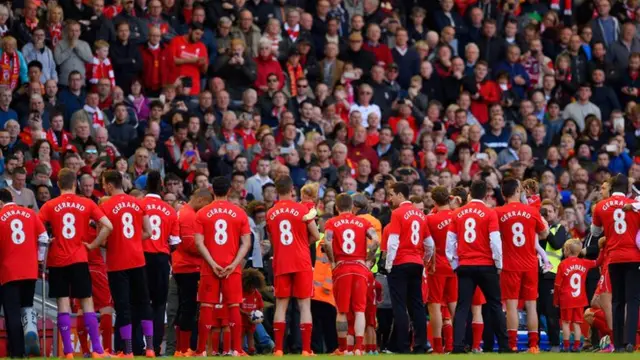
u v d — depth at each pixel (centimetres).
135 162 7994
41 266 6456
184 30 9706
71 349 5509
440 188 6344
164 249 5969
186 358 5266
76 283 5519
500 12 10950
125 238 5744
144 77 9269
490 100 10206
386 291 6894
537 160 9781
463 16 10788
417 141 9731
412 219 6159
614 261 5925
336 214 7225
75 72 8688
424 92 10169
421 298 6222
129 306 5756
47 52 8750
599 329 6706
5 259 5416
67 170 5619
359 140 9150
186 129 8475
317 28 10156
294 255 5934
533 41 10681
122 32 9131
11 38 8462
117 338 5825
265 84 9594
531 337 6341
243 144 8925
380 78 9912
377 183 8475
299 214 5953
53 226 5522
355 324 6025
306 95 9506
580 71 10750
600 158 9719
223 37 9669
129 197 5791
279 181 6038
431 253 6212
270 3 10106
